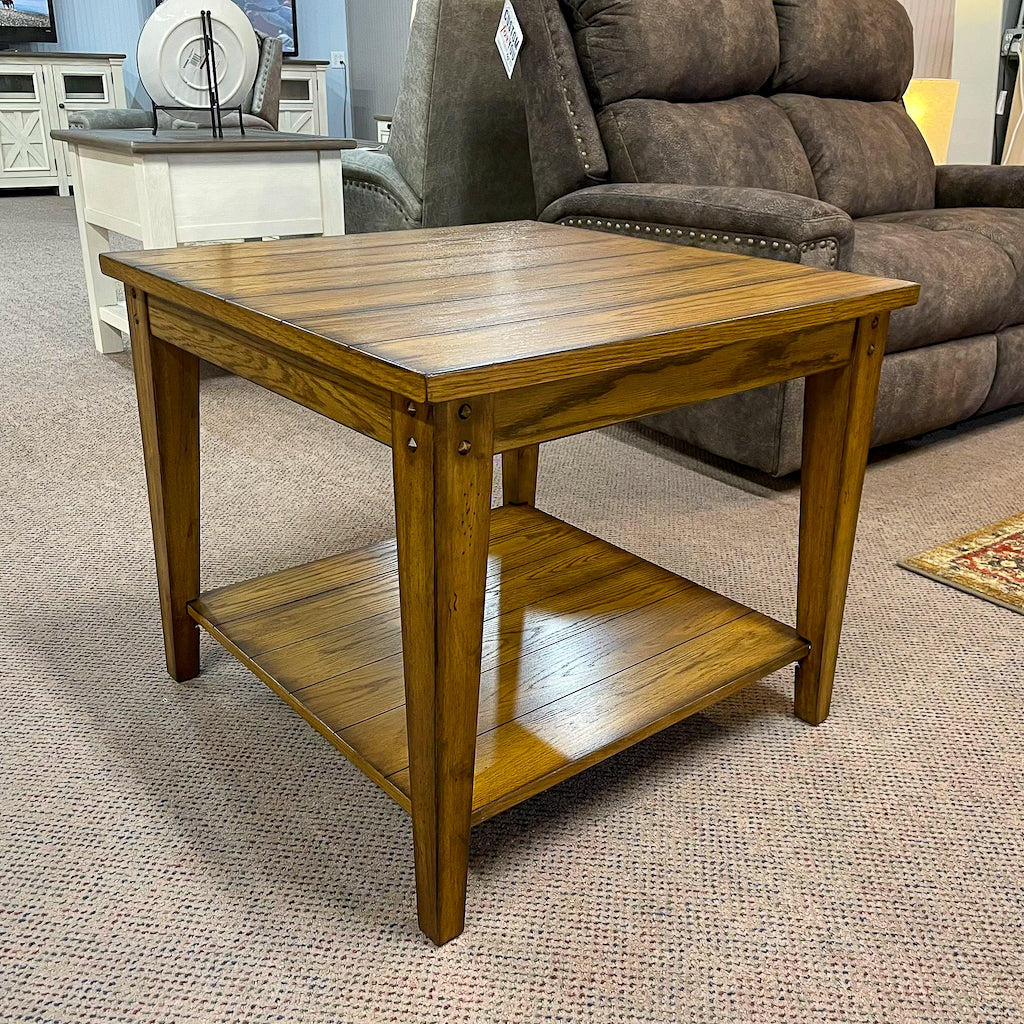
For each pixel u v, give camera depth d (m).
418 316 0.87
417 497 0.76
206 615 1.25
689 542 1.76
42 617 1.48
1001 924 0.97
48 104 6.32
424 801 0.87
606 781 1.17
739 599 1.56
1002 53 4.14
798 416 1.92
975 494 2.04
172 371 1.16
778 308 0.94
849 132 2.72
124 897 0.98
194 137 2.53
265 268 1.10
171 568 1.26
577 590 1.36
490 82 2.52
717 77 2.42
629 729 1.04
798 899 0.99
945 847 1.07
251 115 4.24
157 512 1.23
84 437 2.22
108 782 1.14
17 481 1.98
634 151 2.22
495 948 0.92
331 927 0.95
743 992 0.88
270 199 2.54
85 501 1.89
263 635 1.21
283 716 1.27
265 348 0.92
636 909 0.98
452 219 2.67
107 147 2.43
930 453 2.28
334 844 1.05
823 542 1.18
